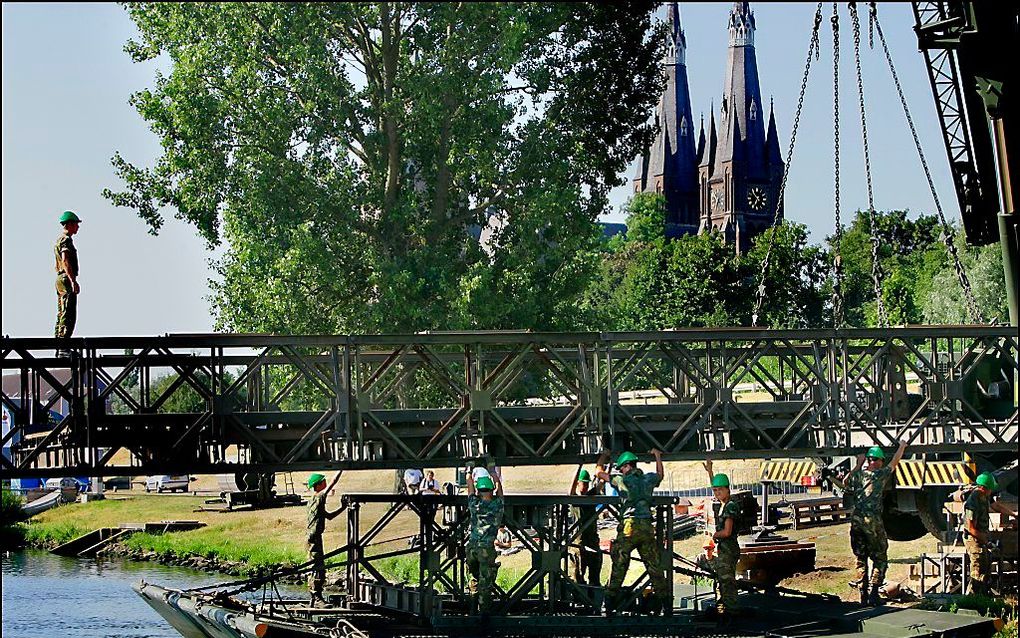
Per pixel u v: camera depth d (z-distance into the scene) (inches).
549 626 802.2
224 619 783.1
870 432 963.3
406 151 1692.9
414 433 888.9
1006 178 1229.7
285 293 1589.6
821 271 4234.7
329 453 875.4
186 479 2395.4
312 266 1585.9
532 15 1663.4
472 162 1686.8
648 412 936.3
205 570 1501.0
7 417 1477.6
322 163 1670.8
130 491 2365.9
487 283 1624.0
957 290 2810.0
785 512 1386.6
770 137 7844.5
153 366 831.7
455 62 1658.5
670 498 821.9
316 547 885.8
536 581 823.7
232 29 1636.3
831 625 806.5
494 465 881.5
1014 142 1220.5
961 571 937.5
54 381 820.6
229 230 1631.4
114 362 853.8
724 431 952.9
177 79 1617.9
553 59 1732.3
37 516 2060.8
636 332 904.9
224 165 1641.2
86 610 1202.0
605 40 1712.6
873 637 772.6
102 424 824.3
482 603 805.2
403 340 857.5
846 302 4264.3
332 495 1910.7
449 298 1620.3
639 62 1727.4
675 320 3811.5
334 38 1700.3
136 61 1673.2
